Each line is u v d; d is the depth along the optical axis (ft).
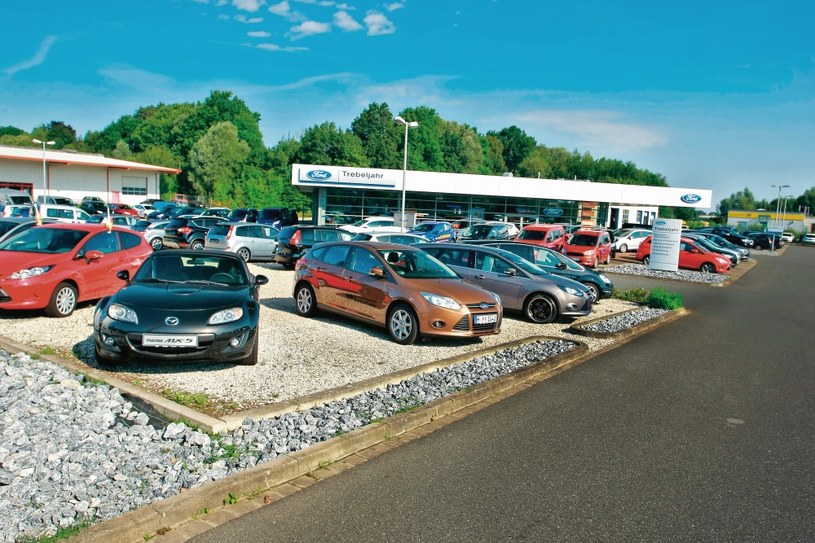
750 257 146.72
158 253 27.14
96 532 11.34
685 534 12.89
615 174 328.90
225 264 27.14
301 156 242.17
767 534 13.01
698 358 31.58
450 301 29.78
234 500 13.53
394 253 33.63
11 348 24.40
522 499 14.21
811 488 15.51
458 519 13.12
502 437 18.49
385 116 272.51
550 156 361.51
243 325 22.77
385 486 14.70
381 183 143.95
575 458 16.94
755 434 19.63
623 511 13.82
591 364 29.22
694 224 284.41
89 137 352.49
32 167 175.01
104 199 192.13
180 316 21.86
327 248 35.83
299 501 13.79
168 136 305.53
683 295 63.77
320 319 35.73
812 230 304.09
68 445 15.01
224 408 18.98
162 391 20.18
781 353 33.99
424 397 21.27
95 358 23.84
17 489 12.59
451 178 146.82
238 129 295.07
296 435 16.94
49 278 30.66
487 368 26.23
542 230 85.20
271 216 108.78
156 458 14.67
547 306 40.06
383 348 29.32
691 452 17.78
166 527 12.31
